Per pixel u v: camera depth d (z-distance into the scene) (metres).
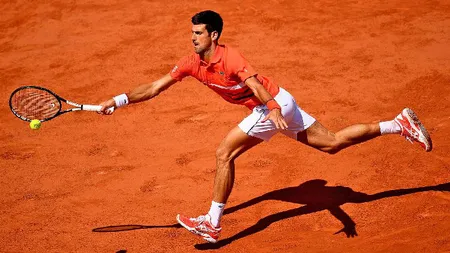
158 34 26.70
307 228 13.33
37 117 13.39
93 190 15.62
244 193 14.98
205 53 11.81
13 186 16.06
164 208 14.58
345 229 13.13
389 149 16.27
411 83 20.48
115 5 30.30
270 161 16.30
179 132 18.48
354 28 25.59
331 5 28.27
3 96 22.11
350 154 16.25
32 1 31.41
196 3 29.80
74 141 18.42
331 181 15.13
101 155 17.47
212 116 19.33
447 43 23.47
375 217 13.45
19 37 27.72
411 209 13.55
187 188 15.38
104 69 23.83
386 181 14.84
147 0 30.61
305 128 12.56
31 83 23.09
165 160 16.91
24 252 13.23
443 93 19.52
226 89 12.03
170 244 13.20
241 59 11.56
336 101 19.69
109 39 26.59
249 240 13.09
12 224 14.33
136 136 18.47
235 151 12.33
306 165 15.96
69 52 25.67
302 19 26.94
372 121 18.19
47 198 15.38
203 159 16.77
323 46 24.14
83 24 28.44
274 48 24.36
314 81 21.30
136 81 22.58
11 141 18.72
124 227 13.91
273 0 29.27
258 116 12.07
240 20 27.38
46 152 17.88
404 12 26.89
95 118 19.83
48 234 13.84
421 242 12.32
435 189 14.20
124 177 16.14
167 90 21.42
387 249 12.24
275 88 12.14
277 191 14.93
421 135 12.70
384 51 23.25
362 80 21.05
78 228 14.00
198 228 12.59
